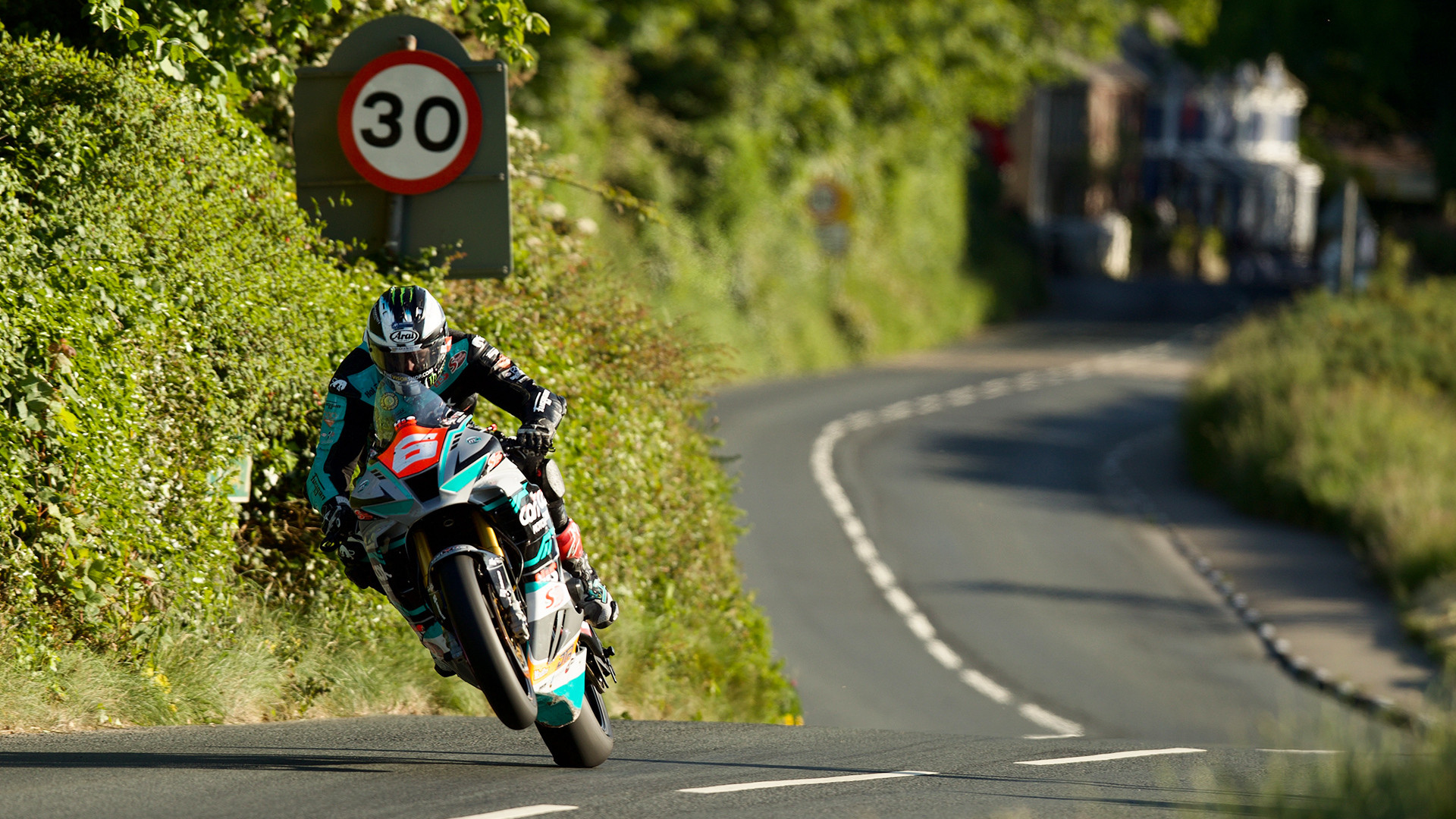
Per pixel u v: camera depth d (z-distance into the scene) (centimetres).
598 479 3972
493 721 2997
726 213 15288
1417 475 9706
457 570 2045
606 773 2380
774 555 8469
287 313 3152
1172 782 2344
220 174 3177
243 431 3045
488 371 2206
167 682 2802
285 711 3003
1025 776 2455
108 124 2936
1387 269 15688
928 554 8688
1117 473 11169
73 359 2653
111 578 2727
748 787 2245
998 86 18375
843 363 16500
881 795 2197
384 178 3800
